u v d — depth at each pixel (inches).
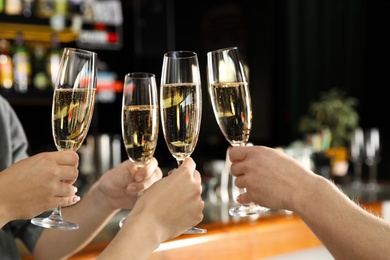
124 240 39.3
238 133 49.2
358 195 122.3
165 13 204.5
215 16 223.1
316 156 135.0
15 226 62.3
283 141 221.6
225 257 91.0
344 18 213.8
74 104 45.6
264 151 47.6
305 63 220.8
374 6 205.3
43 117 162.4
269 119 222.7
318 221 44.2
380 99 206.1
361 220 43.4
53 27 140.1
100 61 177.9
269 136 223.1
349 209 44.0
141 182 52.7
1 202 40.6
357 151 144.6
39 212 42.5
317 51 220.1
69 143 46.4
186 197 41.9
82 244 59.3
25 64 138.1
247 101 49.0
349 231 43.3
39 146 161.9
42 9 139.0
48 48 147.8
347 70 214.2
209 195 117.3
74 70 45.7
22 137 62.4
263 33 219.9
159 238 41.0
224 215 100.6
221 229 92.5
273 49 220.5
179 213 41.7
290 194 45.5
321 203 44.3
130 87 50.1
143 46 195.5
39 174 41.6
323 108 170.6
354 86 213.3
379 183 143.2
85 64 46.1
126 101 50.3
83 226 58.1
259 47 220.4
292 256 99.6
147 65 196.4
